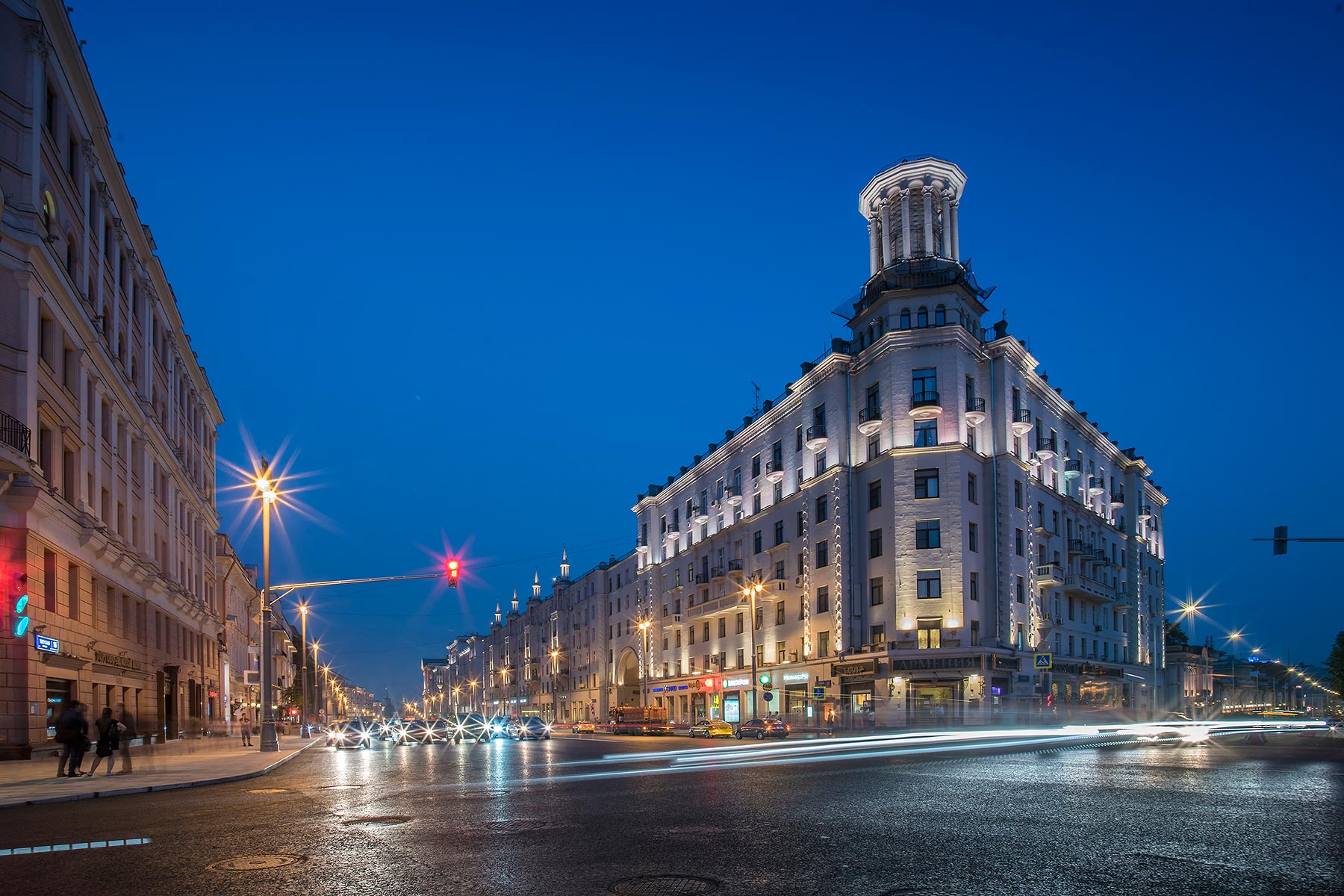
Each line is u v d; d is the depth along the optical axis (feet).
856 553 173.37
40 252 82.64
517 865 27.02
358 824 36.70
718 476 236.43
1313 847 29.14
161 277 139.03
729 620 222.69
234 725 208.33
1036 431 187.62
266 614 106.93
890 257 188.03
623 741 143.74
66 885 25.23
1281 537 92.73
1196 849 28.84
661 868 26.27
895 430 166.81
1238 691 373.61
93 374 101.09
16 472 77.66
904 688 156.97
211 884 24.95
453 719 174.70
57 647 85.10
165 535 142.10
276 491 110.11
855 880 24.40
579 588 342.85
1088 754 79.71
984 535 166.91
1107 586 217.36
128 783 58.65
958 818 36.14
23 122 83.66
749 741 138.92
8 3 83.25
